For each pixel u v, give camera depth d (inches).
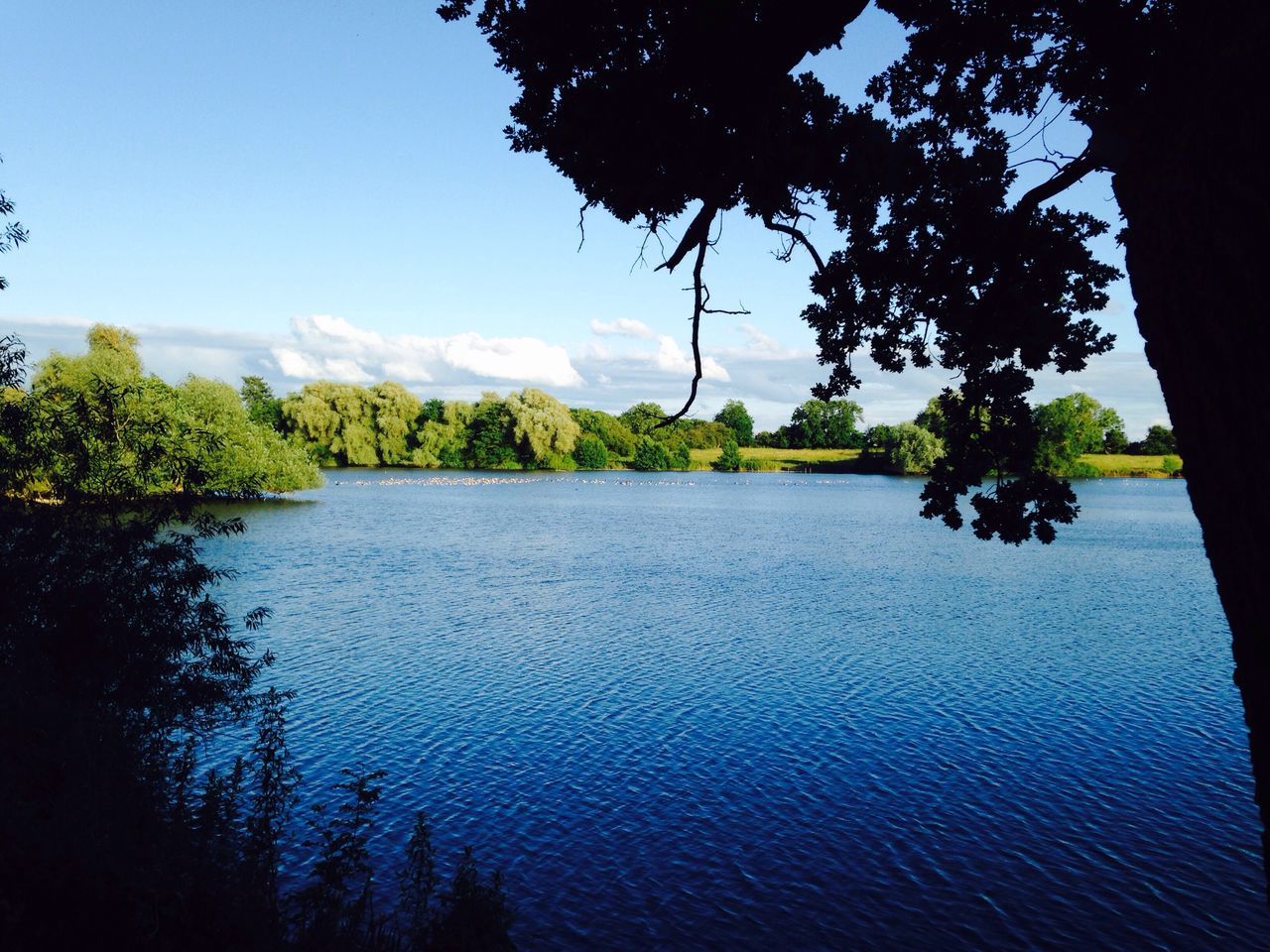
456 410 5211.6
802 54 221.3
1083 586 1567.4
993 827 617.6
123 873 264.8
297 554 1859.0
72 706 424.2
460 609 1318.9
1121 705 879.7
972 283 287.3
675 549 2037.4
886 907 517.0
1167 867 562.6
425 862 423.8
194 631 555.8
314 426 4840.1
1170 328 92.4
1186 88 92.9
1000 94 270.8
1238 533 84.4
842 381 315.0
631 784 686.5
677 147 265.4
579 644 1115.9
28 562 499.5
